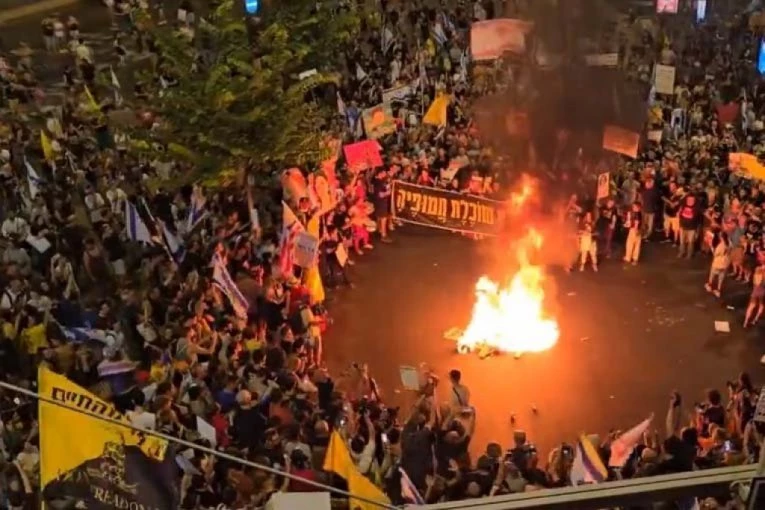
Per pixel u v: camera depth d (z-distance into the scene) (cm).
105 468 1055
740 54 3027
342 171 2366
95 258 1905
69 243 1958
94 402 1051
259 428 1491
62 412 1044
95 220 2033
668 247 2458
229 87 2125
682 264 2394
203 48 2223
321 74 2384
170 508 1070
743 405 1652
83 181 2125
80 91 2688
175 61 2189
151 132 2217
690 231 2381
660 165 2469
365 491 1313
